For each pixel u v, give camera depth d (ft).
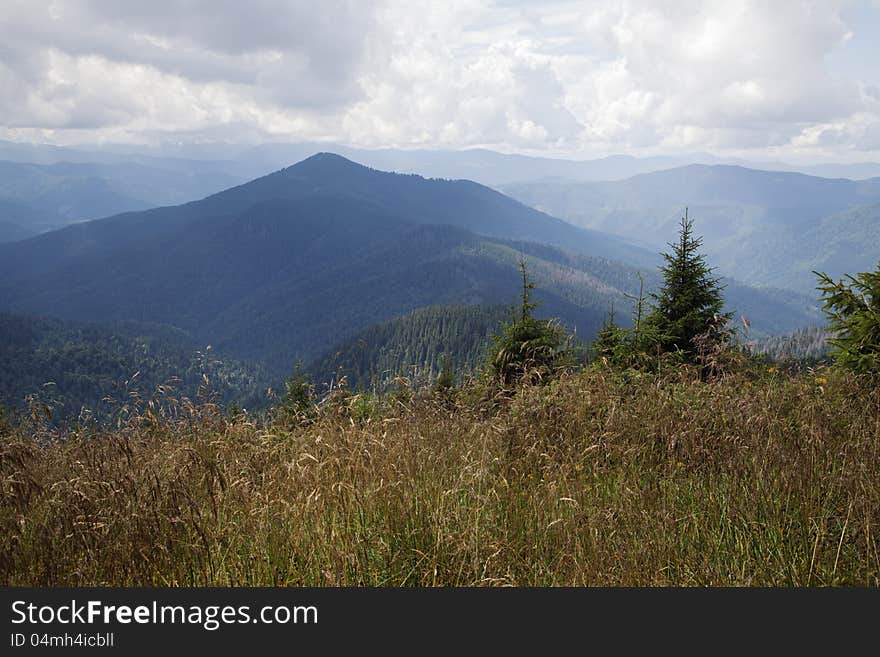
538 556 12.85
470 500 14.03
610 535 12.97
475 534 12.59
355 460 14.10
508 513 13.99
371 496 13.21
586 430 17.88
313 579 11.93
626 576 11.89
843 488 13.56
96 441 15.52
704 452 16.22
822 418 16.94
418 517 12.99
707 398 19.58
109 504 12.70
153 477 13.33
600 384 21.99
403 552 12.47
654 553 12.57
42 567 12.02
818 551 12.23
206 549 12.02
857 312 23.47
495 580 11.58
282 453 16.26
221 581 11.88
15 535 12.21
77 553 12.12
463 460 15.78
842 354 22.38
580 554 12.30
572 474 15.94
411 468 14.71
